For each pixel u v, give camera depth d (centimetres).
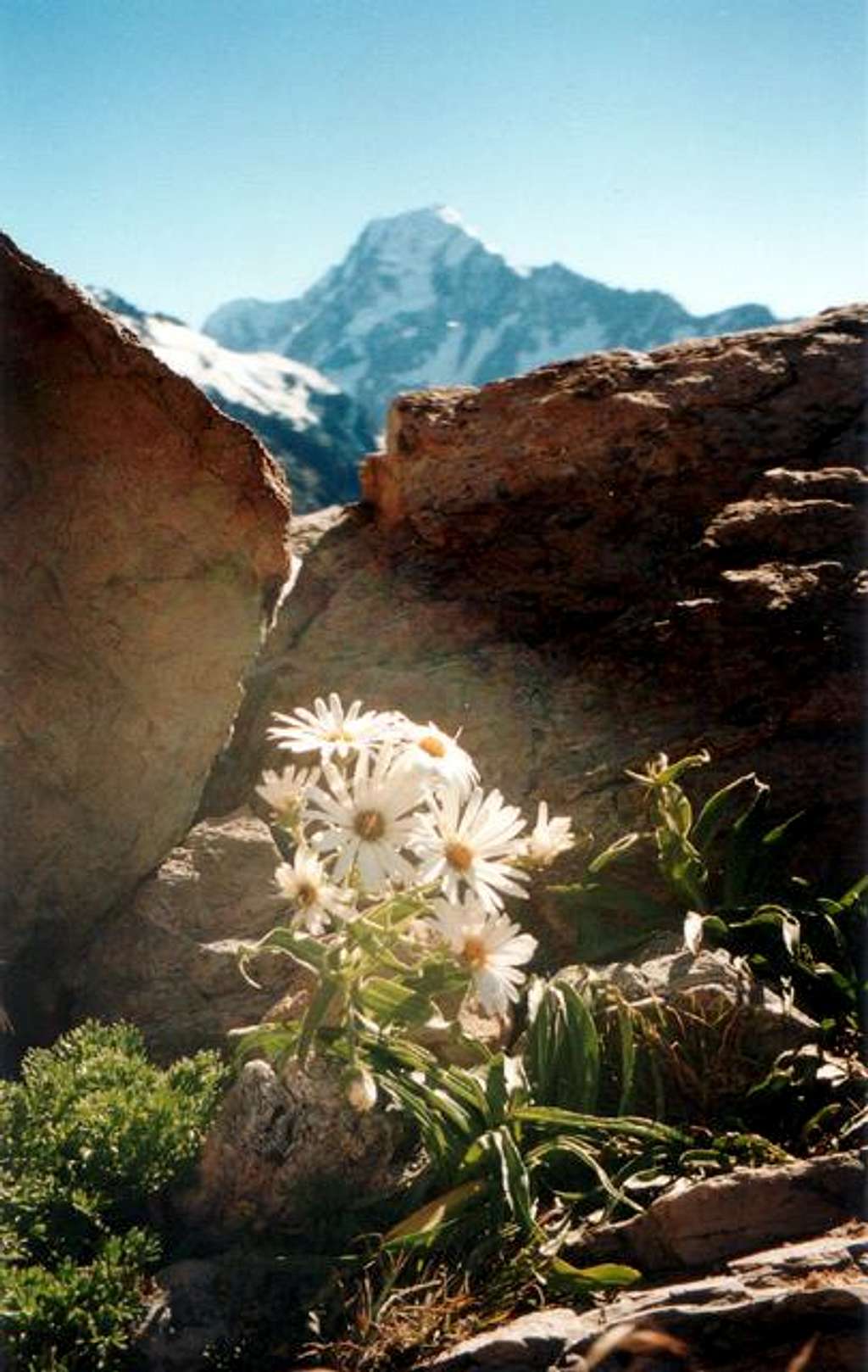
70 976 104
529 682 115
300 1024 85
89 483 106
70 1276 75
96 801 105
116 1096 83
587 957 98
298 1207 82
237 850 106
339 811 83
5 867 103
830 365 129
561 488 126
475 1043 88
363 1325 74
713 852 102
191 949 102
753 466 124
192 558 108
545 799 108
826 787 104
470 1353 70
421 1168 83
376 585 126
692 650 112
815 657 109
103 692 105
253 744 119
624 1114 84
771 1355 68
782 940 95
